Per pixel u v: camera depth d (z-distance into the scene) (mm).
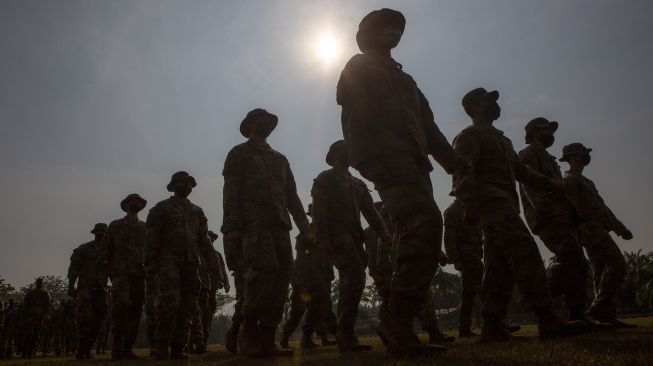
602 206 8211
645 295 47094
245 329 6219
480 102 6016
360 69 4473
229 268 6438
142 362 7301
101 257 10359
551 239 6586
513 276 5359
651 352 2854
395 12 4703
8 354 20984
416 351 3883
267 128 6871
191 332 10289
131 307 10156
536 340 5078
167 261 7828
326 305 9859
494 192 5504
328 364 4125
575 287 6523
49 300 19641
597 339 4207
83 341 11656
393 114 4250
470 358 3439
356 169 4359
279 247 6453
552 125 7070
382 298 7461
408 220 3992
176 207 8234
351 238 7273
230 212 6449
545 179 5867
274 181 6645
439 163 4906
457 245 8898
